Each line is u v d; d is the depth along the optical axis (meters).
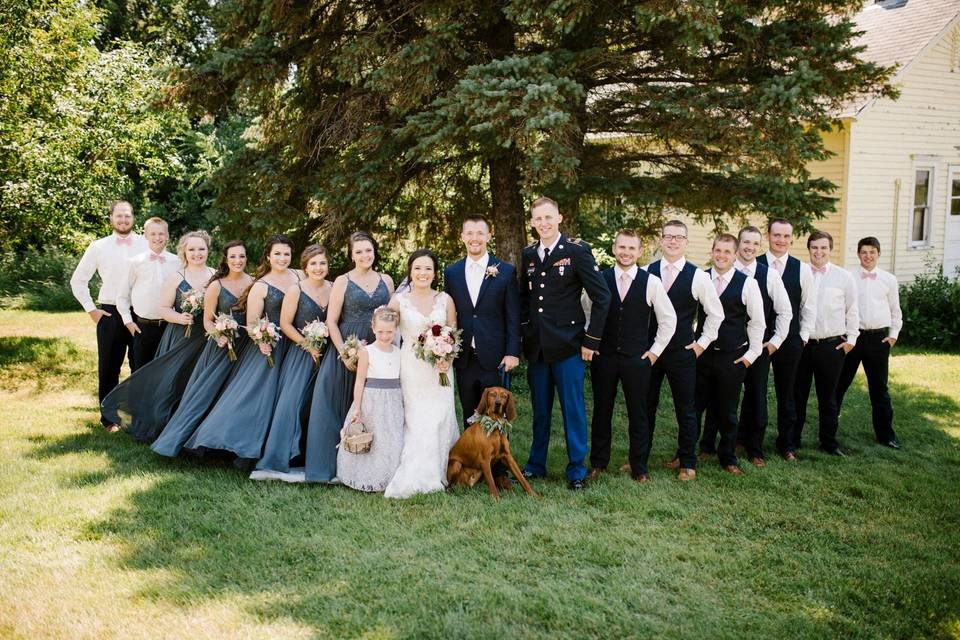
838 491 4.98
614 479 5.11
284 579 3.54
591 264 4.83
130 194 17.19
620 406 7.32
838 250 12.67
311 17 7.72
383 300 5.28
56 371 8.52
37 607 3.22
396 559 3.74
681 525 4.33
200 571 3.60
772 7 7.06
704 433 5.84
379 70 6.81
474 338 4.89
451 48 7.12
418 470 4.76
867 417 7.05
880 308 6.11
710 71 7.38
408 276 5.21
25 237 8.95
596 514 4.44
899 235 13.30
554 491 4.84
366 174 7.39
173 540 3.94
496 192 8.30
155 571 3.59
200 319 5.56
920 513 4.62
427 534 4.09
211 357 5.35
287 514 4.32
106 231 9.26
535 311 4.94
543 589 3.46
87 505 4.36
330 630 3.09
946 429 6.66
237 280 5.50
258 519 4.22
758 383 5.50
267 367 5.20
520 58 6.57
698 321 5.43
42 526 4.07
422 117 6.84
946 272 14.18
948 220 14.09
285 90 8.55
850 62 7.07
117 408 5.50
